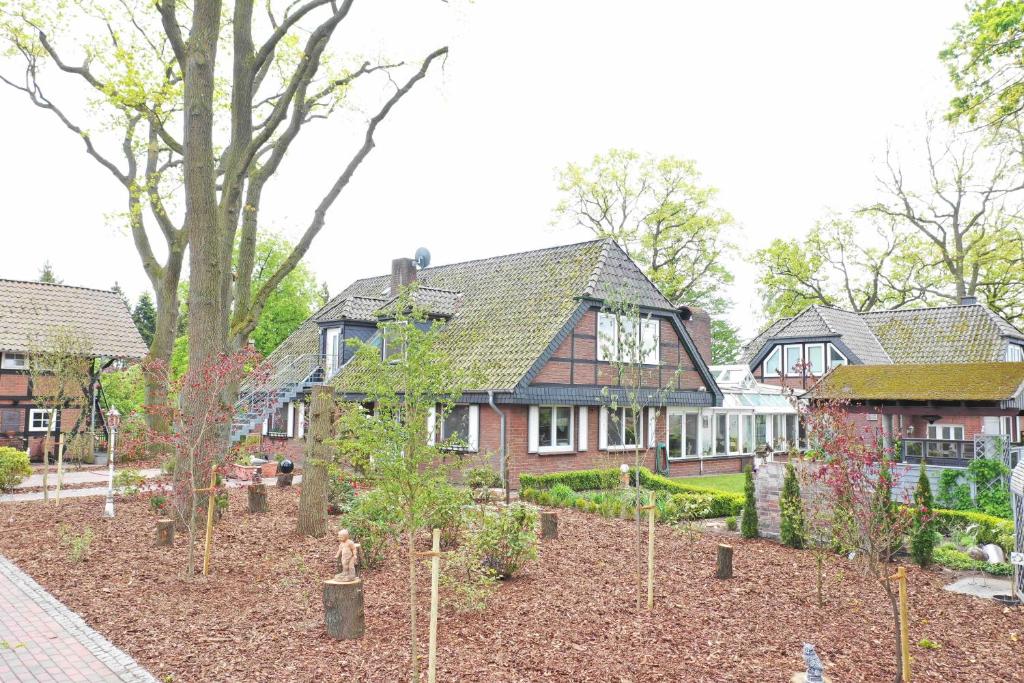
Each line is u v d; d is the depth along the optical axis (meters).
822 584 11.18
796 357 37.72
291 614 8.95
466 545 10.97
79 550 11.51
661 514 16.38
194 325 13.93
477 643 7.96
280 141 18.67
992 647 8.55
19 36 19.22
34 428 27.56
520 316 24.42
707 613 9.40
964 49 19.39
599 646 7.95
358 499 12.02
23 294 29.84
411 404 6.97
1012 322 39.47
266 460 27.58
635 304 12.72
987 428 28.27
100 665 7.23
